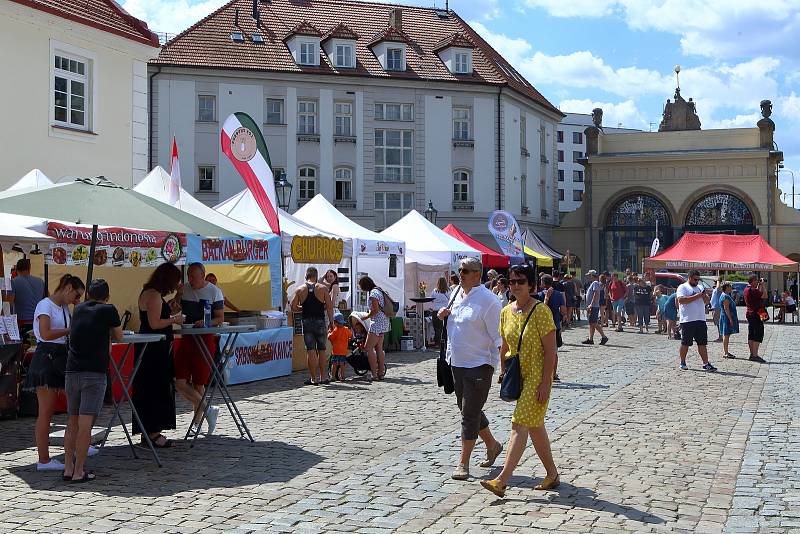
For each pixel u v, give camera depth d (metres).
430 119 48.75
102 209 9.27
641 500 7.30
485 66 50.78
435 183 48.88
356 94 47.25
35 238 10.83
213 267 18.02
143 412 9.62
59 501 7.36
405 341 22.55
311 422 11.36
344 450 9.50
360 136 47.34
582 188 114.31
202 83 44.47
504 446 9.62
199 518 6.79
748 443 9.85
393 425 11.11
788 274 54.16
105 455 9.29
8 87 18.56
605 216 58.28
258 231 16.67
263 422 11.36
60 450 9.66
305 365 18.12
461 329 8.14
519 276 7.56
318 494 7.54
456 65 49.44
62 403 12.13
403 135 48.44
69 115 20.39
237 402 13.22
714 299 33.16
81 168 20.55
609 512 6.93
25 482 8.07
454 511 6.98
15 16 18.62
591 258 58.25
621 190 57.81
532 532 6.39
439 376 8.59
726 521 6.69
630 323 33.69
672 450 9.45
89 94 20.95
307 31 46.34
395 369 18.00
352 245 20.59
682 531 6.43
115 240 12.16
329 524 6.60
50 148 19.66
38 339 8.65
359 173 47.31
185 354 10.30
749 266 37.28
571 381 15.95
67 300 8.75
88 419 8.12
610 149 58.81
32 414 11.89
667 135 57.66
